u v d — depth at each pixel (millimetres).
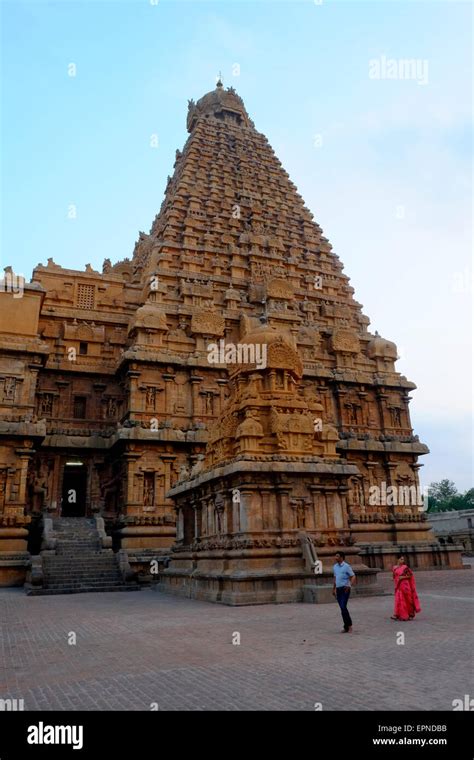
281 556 22250
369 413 52312
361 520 46312
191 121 76188
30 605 23594
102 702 8602
